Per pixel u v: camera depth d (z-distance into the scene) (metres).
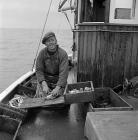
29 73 5.91
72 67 7.09
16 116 3.22
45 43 3.64
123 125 2.45
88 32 4.25
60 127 3.19
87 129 2.75
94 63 4.33
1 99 3.76
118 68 4.36
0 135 2.82
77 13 5.88
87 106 3.43
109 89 3.92
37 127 3.19
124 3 4.41
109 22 4.46
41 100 3.59
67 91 3.64
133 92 4.15
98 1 5.77
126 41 4.29
